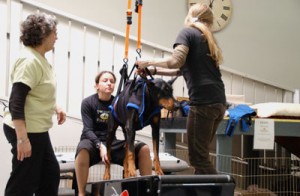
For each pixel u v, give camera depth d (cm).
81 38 388
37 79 197
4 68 349
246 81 478
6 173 345
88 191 223
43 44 206
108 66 398
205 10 231
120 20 455
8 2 354
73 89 383
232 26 500
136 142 263
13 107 188
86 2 444
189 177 156
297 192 349
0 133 342
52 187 214
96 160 262
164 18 473
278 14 519
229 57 498
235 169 362
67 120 366
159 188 151
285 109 326
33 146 200
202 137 224
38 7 367
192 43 219
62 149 362
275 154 456
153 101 208
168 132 350
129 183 169
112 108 223
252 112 299
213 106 219
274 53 516
